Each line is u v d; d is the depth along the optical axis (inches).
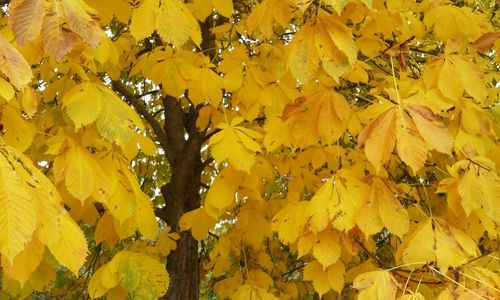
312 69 59.7
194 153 135.2
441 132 55.1
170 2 60.8
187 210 136.5
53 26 41.6
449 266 60.9
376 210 61.0
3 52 38.0
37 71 90.3
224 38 112.3
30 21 40.3
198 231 87.4
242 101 83.7
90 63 59.3
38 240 38.9
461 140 72.4
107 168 61.2
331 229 66.2
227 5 76.1
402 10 85.3
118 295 75.4
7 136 57.8
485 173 62.8
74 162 54.2
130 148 75.7
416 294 56.1
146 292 67.6
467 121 71.9
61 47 41.9
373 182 62.7
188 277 127.3
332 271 71.7
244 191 84.6
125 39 92.4
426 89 68.1
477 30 79.6
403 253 64.0
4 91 42.6
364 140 57.2
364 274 58.7
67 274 151.6
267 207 107.2
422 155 54.9
